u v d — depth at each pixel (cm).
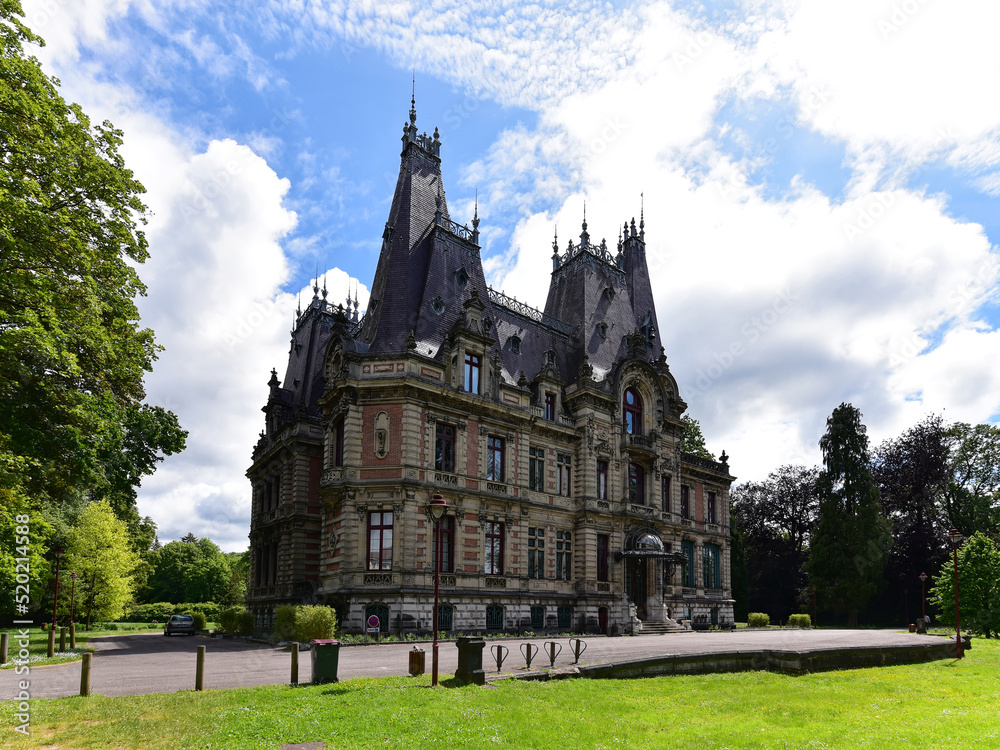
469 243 4988
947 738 1455
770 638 3959
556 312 5853
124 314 2480
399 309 4350
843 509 6981
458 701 1669
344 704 1619
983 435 7625
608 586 4847
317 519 5050
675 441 5719
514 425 4541
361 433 4028
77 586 5456
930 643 3059
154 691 1864
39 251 2105
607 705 1727
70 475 2698
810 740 1423
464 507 4147
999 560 4409
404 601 3741
